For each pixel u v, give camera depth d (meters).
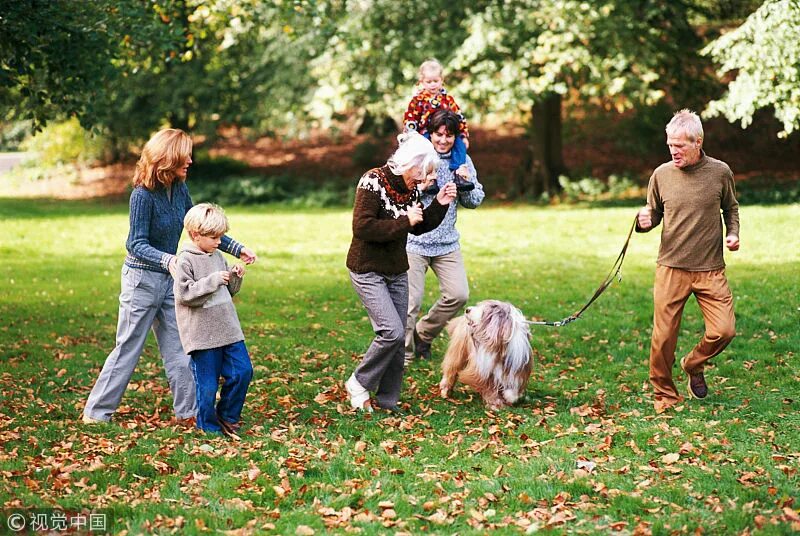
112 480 5.04
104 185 30.80
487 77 20.31
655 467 5.29
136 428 6.16
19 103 11.36
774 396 6.84
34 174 32.31
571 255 14.66
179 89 26.03
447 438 5.90
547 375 7.71
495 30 19.70
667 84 23.33
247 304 11.16
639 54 20.12
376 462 5.38
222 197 27.02
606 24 19.34
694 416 6.35
